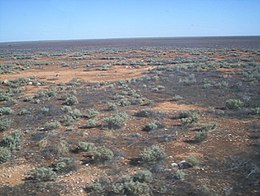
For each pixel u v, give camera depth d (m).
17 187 10.50
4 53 87.94
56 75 39.41
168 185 10.12
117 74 38.72
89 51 87.56
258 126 15.30
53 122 16.69
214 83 27.86
